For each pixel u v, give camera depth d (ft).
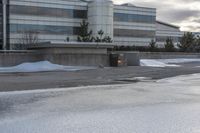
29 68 115.65
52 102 43.83
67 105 41.37
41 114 35.47
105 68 126.62
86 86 64.69
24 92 54.54
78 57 135.95
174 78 84.94
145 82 74.08
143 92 55.11
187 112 36.29
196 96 49.90
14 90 57.47
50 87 62.59
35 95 50.88
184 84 69.36
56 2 267.18
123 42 302.86
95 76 90.63
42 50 137.28
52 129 28.43
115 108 39.17
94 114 35.42
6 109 38.47
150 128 28.45
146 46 302.45
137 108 39.09
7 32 247.50
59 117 33.81
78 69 118.62
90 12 277.85
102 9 274.36
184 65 154.20
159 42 352.69
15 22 249.14
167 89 59.72
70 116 34.35
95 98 47.65
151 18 322.14
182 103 42.96
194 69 123.13
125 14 304.09
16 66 123.65
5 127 29.27
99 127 29.04
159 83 71.61
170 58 207.00
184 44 279.69
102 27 274.16
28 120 32.37
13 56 127.95
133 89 59.62
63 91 56.18
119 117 33.65
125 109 38.45
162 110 37.63
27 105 41.29
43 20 261.24
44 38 260.62
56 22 267.39
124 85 67.00
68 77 86.99
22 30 251.60
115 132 27.17
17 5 250.16
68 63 134.00
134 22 310.04
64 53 133.49
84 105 41.39
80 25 267.39
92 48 138.72
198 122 30.86
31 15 256.32
